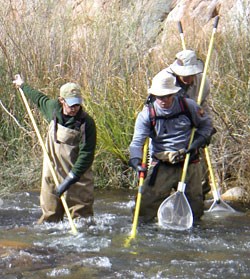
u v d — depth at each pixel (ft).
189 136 26.37
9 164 34.63
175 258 22.57
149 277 20.67
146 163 27.45
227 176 33.22
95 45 37.32
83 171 25.35
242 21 36.86
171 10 48.14
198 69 26.73
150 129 26.30
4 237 24.77
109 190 33.71
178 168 26.58
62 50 37.65
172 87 25.52
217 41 37.24
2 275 20.66
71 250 23.25
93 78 36.06
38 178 34.04
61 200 26.21
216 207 29.14
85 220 26.53
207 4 46.29
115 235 25.17
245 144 32.32
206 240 24.76
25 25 37.88
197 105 26.32
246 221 27.73
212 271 21.31
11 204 30.60
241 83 33.88
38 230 25.70
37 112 35.53
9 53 37.24
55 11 38.96
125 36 37.96
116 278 20.56
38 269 21.24
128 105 34.96
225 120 33.17
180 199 26.27
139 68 36.22
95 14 41.29
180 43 38.73
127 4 41.83
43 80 36.99
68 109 25.18
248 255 23.02
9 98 36.06
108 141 34.19
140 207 26.71
